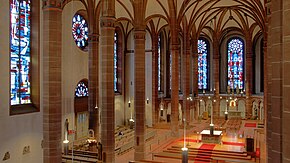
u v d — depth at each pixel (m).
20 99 20.08
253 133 34.94
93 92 28.34
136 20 23.69
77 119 29.38
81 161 20.70
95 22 28.23
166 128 39.66
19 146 19.28
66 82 27.19
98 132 28.47
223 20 45.12
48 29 15.55
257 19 36.25
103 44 19.41
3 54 17.98
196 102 43.72
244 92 49.44
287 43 6.62
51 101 15.63
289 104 6.57
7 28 18.38
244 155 24.31
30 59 21.22
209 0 34.88
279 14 8.62
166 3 30.91
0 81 17.67
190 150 26.23
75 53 28.98
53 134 15.67
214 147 27.19
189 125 37.91
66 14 27.22
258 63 48.53
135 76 23.80
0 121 17.61
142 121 23.56
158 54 43.31
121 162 24.00
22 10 20.34
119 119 40.00
